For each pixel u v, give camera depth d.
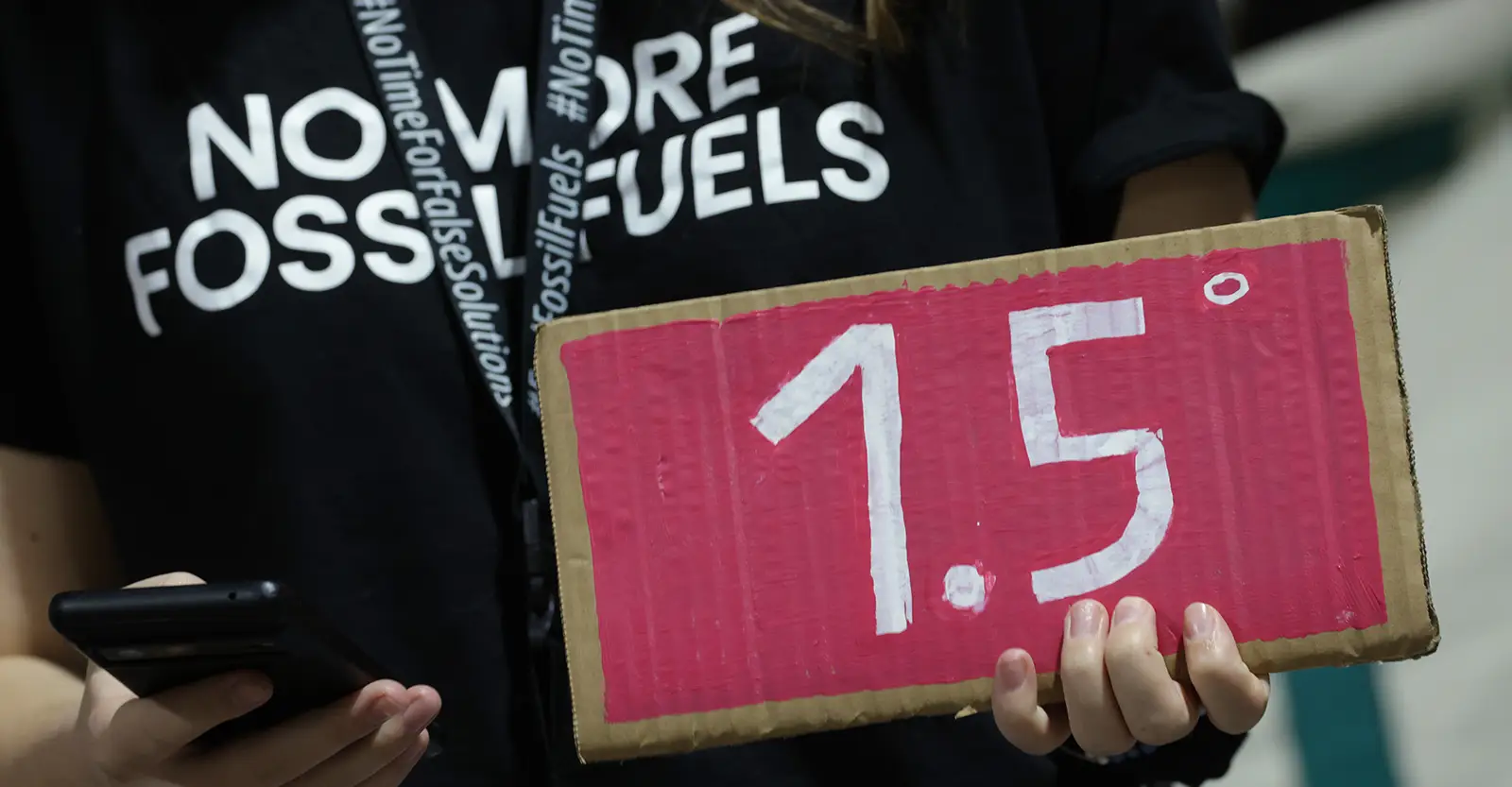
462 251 1.31
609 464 1.20
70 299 1.33
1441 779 1.81
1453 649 1.82
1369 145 1.97
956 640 1.20
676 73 1.33
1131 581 1.19
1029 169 1.33
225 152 1.32
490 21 1.34
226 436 1.30
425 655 1.30
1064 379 1.20
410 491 1.30
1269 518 1.19
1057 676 1.19
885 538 1.20
